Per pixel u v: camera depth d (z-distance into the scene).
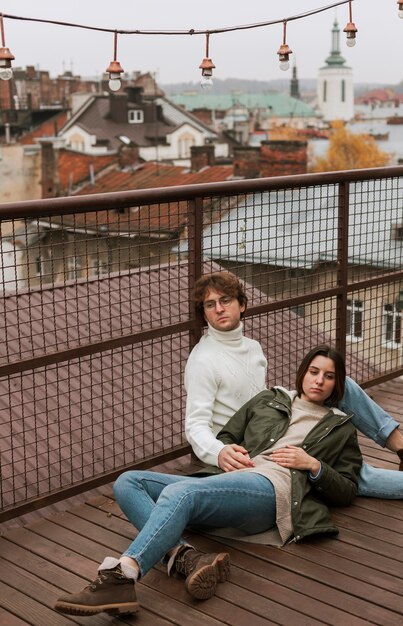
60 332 5.80
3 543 3.41
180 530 3.00
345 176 4.69
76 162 67.81
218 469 3.50
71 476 3.81
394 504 3.70
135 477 3.27
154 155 70.94
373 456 4.29
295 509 3.30
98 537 3.45
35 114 70.44
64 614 2.89
